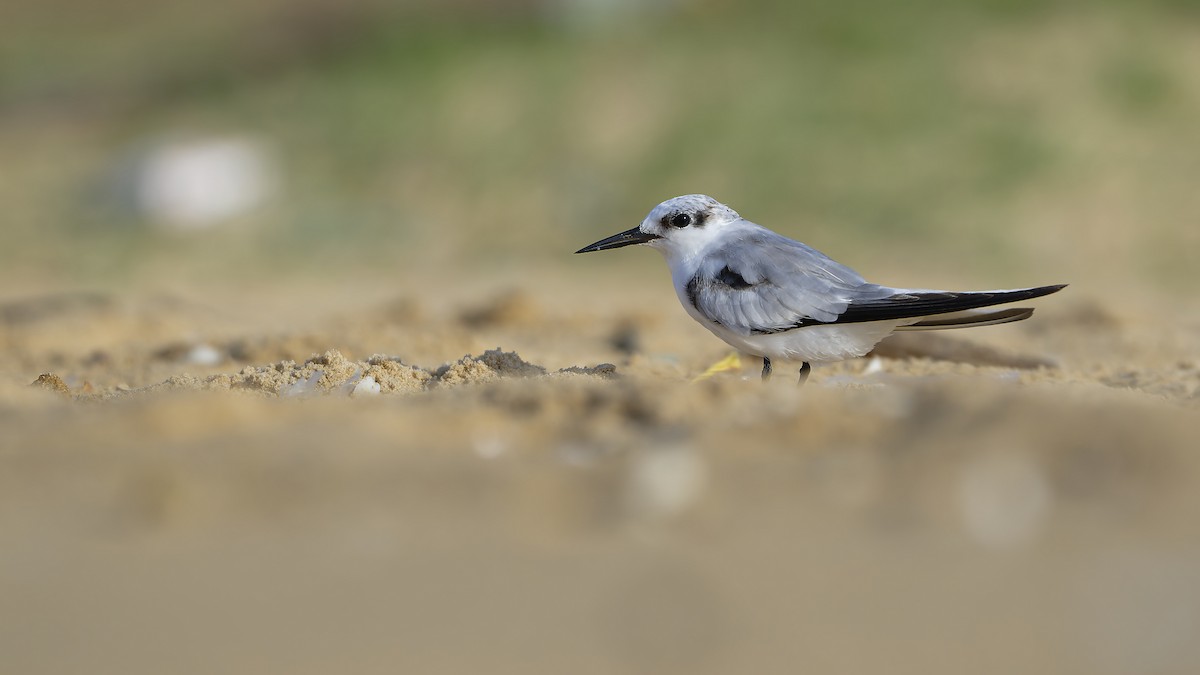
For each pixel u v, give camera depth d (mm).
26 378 12211
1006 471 7570
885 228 29609
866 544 6824
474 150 34219
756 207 30859
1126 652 5691
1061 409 8320
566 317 17875
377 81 37875
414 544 6879
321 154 34844
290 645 5812
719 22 38188
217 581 6449
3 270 28875
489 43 39156
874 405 8664
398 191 33156
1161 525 6973
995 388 9062
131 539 6973
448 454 8094
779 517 7148
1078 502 7266
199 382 10477
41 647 5844
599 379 9859
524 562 6652
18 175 35344
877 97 34125
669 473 7605
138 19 49344
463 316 17828
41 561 6699
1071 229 28969
